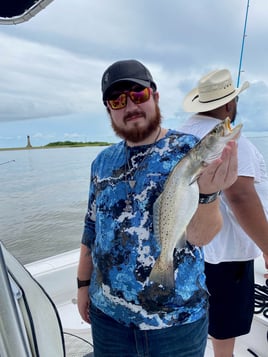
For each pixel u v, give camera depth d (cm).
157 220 117
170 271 115
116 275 127
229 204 160
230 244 173
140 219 125
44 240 367
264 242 156
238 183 152
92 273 151
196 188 110
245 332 183
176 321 120
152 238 122
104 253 131
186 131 184
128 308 124
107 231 132
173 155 127
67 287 270
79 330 223
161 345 121
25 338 56
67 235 394
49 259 285
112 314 129
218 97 178
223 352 189
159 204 116
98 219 138
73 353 180
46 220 433
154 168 127
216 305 180
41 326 76
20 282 80
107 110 149
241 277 176
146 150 131
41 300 85
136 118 130
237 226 172
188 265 122
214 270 178
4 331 51
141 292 121
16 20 123
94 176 150
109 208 133
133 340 125
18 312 55
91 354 174
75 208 513
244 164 151
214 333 184
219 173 106
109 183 136
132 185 129
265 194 176
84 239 160
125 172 133
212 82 179
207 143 104
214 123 177
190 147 128
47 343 75
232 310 178
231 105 186
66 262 277
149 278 117
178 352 121
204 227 118
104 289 132
